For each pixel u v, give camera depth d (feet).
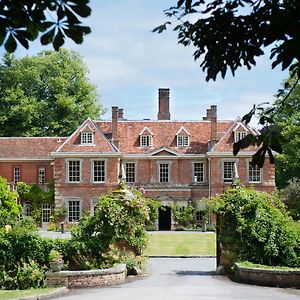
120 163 157.07
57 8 13.10
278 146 14.90
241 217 61.82
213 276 62.08
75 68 206.69
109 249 60.23
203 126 164.86
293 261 59.11
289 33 13.15
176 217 153.38
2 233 55.77
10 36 13.51
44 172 163.43
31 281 53.67
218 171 153.58
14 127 192.75
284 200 141.28
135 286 53.72
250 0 15.08
